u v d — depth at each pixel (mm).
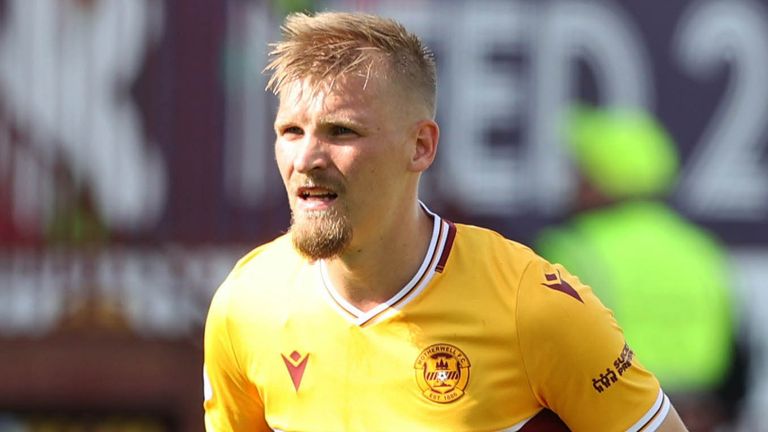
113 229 27859
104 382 27703
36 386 27547
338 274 12211
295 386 12406
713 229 31656
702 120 31938
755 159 32062
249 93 28266
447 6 31078
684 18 31969
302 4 28406
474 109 31188
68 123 28016
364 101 11492
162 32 28281
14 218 27688
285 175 11727
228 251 28125
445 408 11961
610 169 30594
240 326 12695
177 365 27766
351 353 12195
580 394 12023
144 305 27781
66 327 27656
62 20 28156
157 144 28219
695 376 30062
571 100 31469
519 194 31078
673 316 29984
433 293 12102
